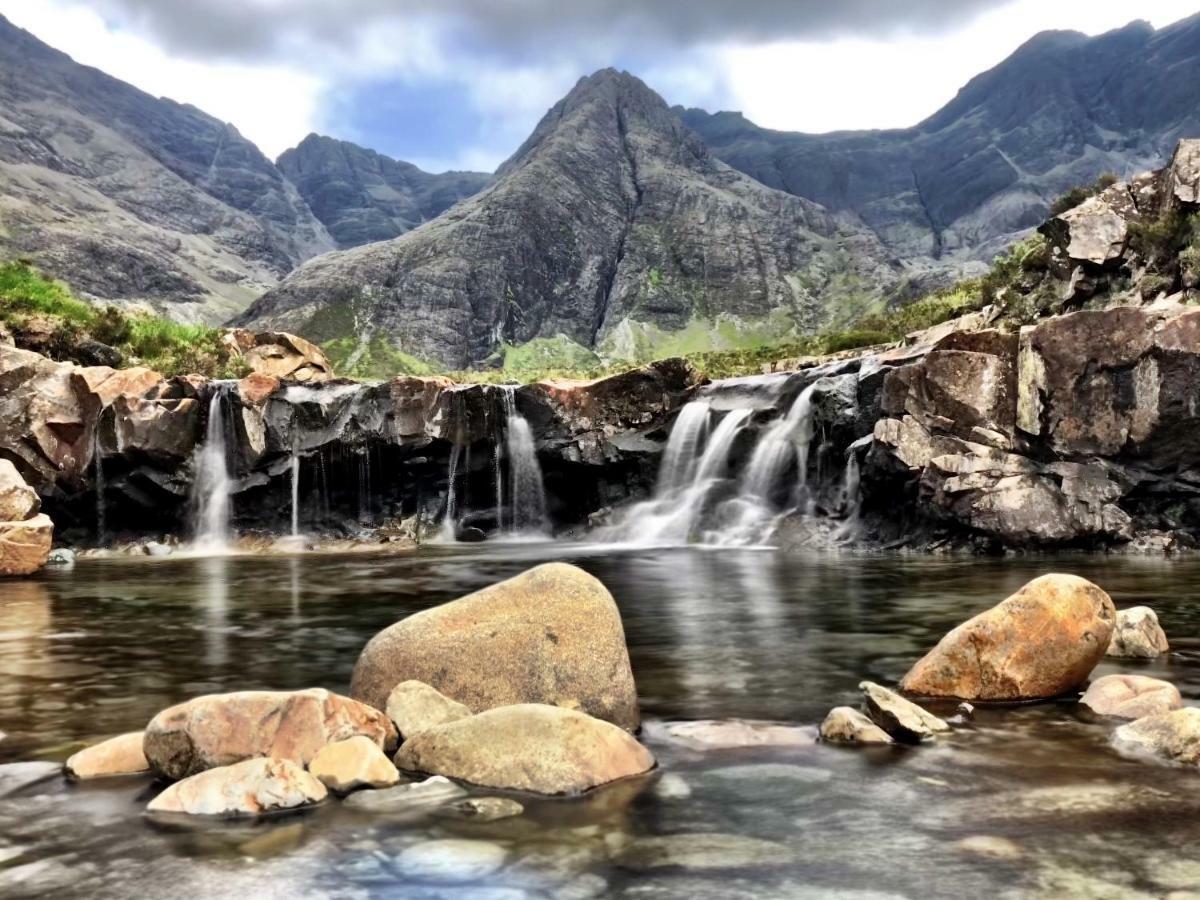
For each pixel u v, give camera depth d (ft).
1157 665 27.43
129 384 90.79
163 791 16.67
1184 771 17.87
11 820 15.85
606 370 206.18
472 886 13.14
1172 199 94.27
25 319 104.47
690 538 88.58
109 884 13.26
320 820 15.71
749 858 13.99
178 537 92.07
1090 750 19.33
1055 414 68.03
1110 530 64.95
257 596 50.37
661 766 18.76
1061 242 102.12
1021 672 23.66
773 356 172.35
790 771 18.28
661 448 97.14
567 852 14.30
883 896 12.56
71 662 30.78
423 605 46.06
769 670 28.43
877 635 34.71
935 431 71.61
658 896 12.70
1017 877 13.08
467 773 17.69
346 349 572.10
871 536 76.84
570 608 22.71
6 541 62.23
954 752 19.36
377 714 19.58
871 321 175.52
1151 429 64.54
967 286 166.50
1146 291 89.40
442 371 564.30
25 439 85.05
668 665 29.35
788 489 87.71
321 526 98.17
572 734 18.10
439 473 100.07
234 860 14.08
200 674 28.71
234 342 125.49
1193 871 13.17
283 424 96.48
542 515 101.65
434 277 640.58
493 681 21.76
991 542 67.72
